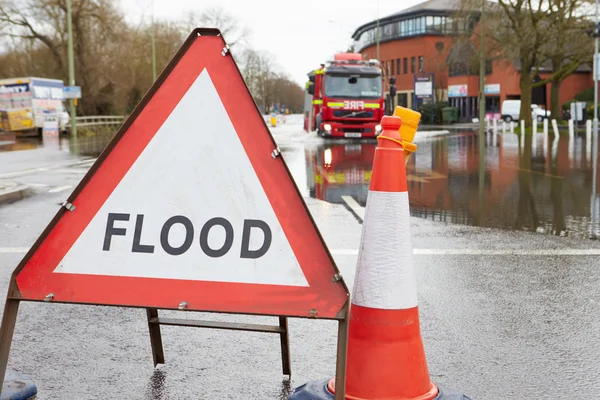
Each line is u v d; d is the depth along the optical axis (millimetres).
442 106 77062
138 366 4445
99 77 57188
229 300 3375
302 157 22234
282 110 177750
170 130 3531
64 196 13375
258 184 3434
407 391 3428
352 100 31531
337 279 3297
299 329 5250
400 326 3439
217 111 3504
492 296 6117
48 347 4812
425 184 15367
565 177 16641
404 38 89688
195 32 3541
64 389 4043
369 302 3449
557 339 4980
